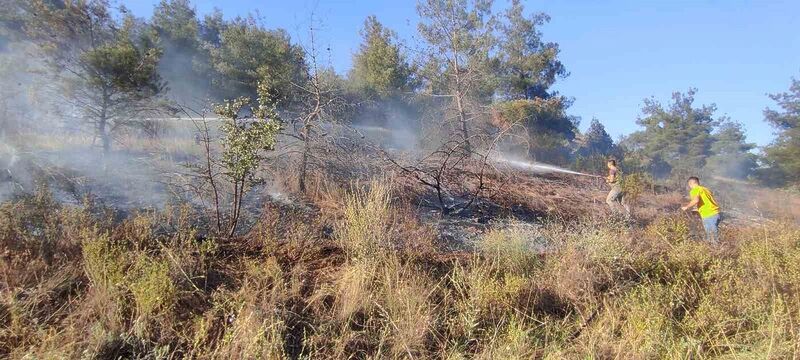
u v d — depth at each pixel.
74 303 4.21
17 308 3.86
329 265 5.62
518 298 5.18
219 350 3.90
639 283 5.59
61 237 4.97
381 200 6.67
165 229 5.83
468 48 15.20
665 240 6.76
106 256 4.47
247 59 16.27
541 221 9.10
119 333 3.93
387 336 4.39
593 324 4.87
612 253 5.91
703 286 5.65
